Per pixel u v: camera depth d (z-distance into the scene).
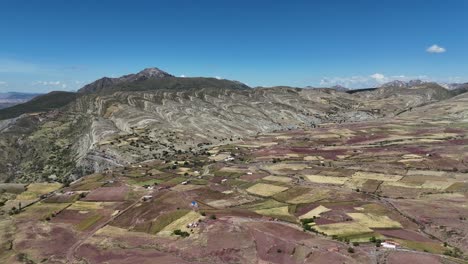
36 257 141.88
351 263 107.44
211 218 152.88
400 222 144.00
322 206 165.25
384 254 113.25
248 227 138.75
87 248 144.00
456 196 173.12
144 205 182.12
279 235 131.00
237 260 119.62
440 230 135.50
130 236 150.88
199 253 126.31
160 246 136.38
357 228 137.00
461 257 114.31
